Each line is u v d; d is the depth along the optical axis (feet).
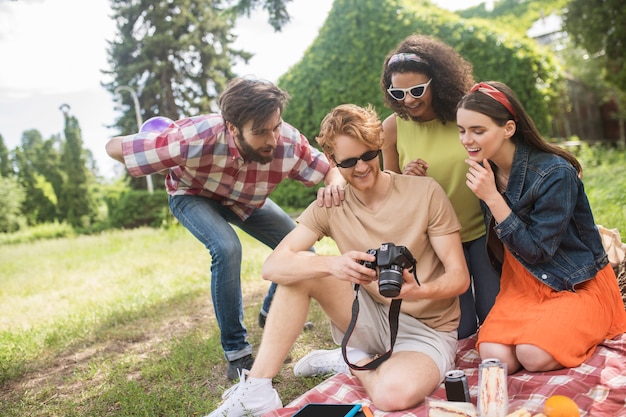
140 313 17.11
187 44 83.71
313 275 8.64
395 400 8.01
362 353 9.33
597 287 8.82
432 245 8.98
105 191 92.02
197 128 10.68
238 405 8.70
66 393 11.71
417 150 10.65
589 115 81.51
